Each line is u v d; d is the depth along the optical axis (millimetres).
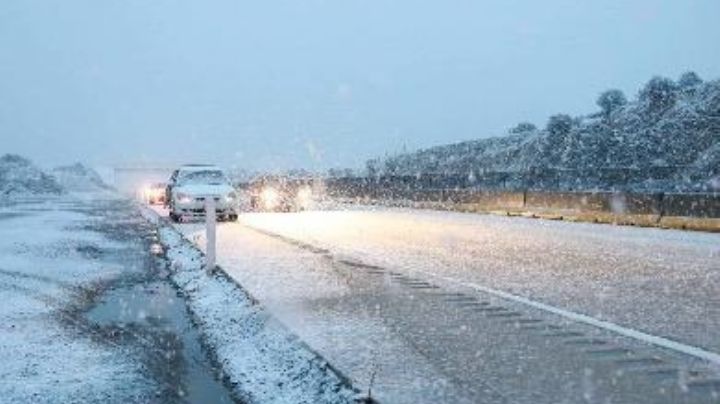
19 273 15672
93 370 8227
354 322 9352
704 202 22812
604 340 8289
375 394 6387
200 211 27875
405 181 46594
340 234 21969
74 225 29609
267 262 15305
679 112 49562
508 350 7879
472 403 6156
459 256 16172
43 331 10125
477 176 44781
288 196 48031
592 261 15102
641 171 39250
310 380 7184
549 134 57625
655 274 13227
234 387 7551
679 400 6238
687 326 8914
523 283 12266
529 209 31109
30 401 7145
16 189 80625
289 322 9391
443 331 8797
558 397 6309
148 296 13195
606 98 58719
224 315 10773
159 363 8539
